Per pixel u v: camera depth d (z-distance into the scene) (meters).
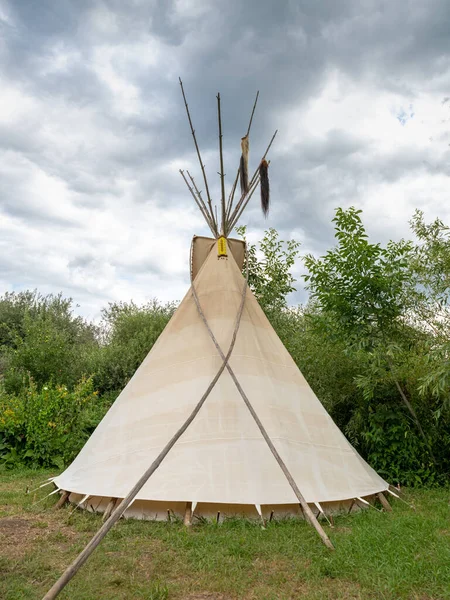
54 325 19.11
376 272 6.21
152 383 5.36
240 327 5.61
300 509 4.33
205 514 4.20
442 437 6.15
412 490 5.79
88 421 8.35
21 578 3.02
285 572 3.14
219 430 4.67
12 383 11.51
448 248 6.07
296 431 4.96
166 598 2.77
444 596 2.72
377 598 2.74
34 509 4.70
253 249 9.91
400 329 6.56
